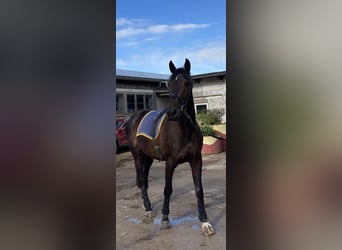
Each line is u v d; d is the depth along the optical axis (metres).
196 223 2.74
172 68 2.65
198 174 2.57
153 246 2.26
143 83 9.37
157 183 4.43
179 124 2.44
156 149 2.74
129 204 3.38
